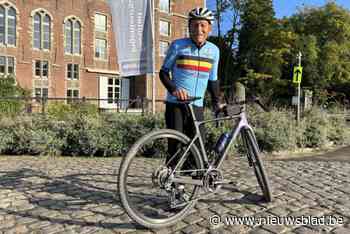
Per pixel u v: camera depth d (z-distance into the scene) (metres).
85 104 15.11
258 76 39.00
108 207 3.80
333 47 38.97
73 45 33.94
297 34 40.81
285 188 4.54
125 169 3.13
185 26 42.38
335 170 5.71
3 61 30.22
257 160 3.94
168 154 3.49
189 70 3.61
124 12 9.70
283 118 9.08
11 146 7.68
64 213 3.63
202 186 3.47
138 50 9.70
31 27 31.47
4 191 4.38
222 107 3.76
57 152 7.66
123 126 7.85
